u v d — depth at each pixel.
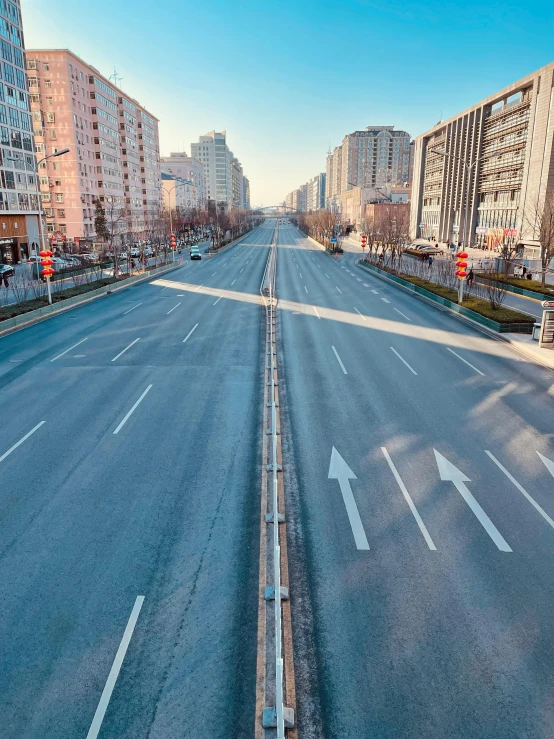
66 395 17.31
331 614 7.86
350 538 9.69
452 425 14.71
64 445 13.53
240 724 6.22
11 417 15.45
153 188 128.25
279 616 6.97
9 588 8.44
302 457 12.79
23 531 9.94
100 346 23.98
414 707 6.42
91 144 88.69
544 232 42.97
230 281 48.47
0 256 62.31
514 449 13.23
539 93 62.91
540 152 62.62
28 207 67.62
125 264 61.09
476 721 6.25
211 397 16.97
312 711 6.36
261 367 20.36
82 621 7.74
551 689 6.66
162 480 11.74
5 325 27.06
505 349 23.30
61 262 61.66
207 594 8.27
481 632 7.54
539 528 10.02
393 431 14.30
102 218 81.50
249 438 13.88
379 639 7.41
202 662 7.04
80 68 83.62
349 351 22.77
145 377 19.16
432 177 107.69
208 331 26.92
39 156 80.75
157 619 7.77
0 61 60.69
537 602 8.13
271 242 114.25
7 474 12.08
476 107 83.56
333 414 15.48
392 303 35.94
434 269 53.56
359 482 11.65
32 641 7.40
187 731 6.13
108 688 6.68
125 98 107.38
